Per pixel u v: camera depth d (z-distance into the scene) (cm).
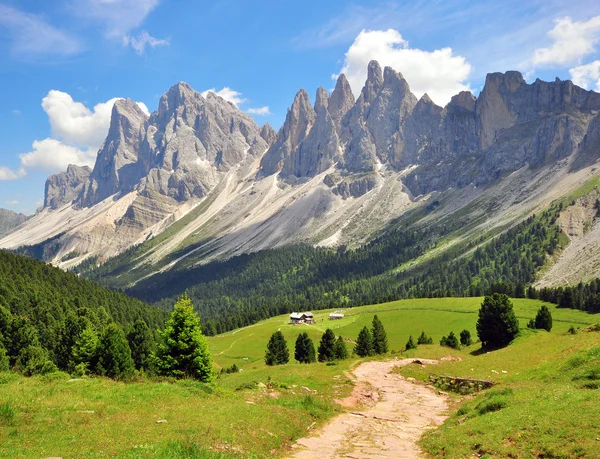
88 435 2280
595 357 3781
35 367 7088
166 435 2366
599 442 1998
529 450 2167
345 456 2500
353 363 6397
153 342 9412
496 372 4891
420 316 18000
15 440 2159
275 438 2733
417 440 2936
